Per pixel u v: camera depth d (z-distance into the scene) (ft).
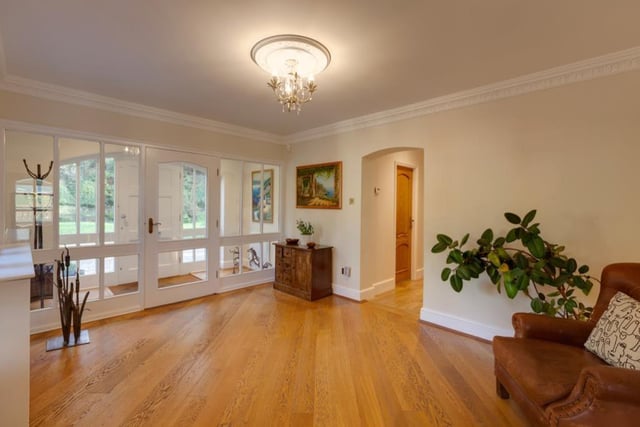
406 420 6.07
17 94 9.30
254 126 14.53
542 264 7.74
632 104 7.46
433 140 10.91
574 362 5.45
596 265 7.93
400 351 8.91
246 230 15.44
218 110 12.08
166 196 12.57
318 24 6.28
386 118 12.16
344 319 11.31
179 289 13.01
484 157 9.75
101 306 10.99
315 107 11.64
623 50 7.32
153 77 8.95
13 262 5.13
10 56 7.75
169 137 12.50
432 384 7.28
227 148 14.40
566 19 6.10
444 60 7.83
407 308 12.59
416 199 17.71
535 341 6.25
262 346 9.08
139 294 11.85
